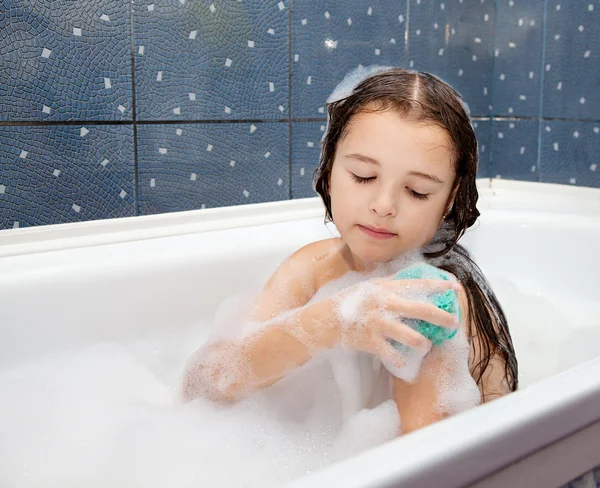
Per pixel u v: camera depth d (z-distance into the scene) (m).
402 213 0.68
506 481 0.43
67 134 1.07
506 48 1.63
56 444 0.75
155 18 1.13
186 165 1.21
